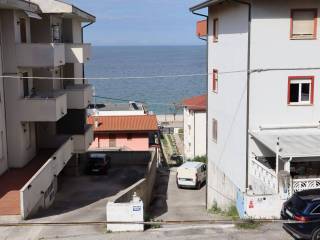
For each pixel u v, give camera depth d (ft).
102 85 618.44
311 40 79.20
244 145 82.28
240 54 83.15
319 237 55.98
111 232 68.59
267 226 67.26
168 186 140.87
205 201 117.80
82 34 137.80
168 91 522.47
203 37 124.36
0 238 66.23
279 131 80.12
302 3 78.07
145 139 178.19
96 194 106.73
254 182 79.46
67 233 68.39
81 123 116.98
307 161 79.66
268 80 79.61
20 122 93.61
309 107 80.79
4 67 91.04
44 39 104.27
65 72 122.21
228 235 64.13
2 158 90.89
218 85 100.22
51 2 100.42
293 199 59.67
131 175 132.67
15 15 90.38
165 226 71.97
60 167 100.07
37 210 82.74
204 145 182.70
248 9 78.18
